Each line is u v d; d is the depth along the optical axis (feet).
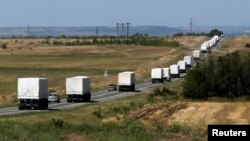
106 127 410.31
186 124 478.59
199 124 487.61
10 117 495.41
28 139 351.25
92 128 407.44
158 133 389.19
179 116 559.38
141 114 581.94
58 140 358.43
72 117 530.27
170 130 410.72
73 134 384.88
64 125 414.21
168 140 361.10
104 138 361.10
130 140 349.00
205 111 605.31
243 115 572.10
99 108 602.03
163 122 506.89
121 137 355.97
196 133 392.68
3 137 343.46
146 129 406.82
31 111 601.62
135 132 380.17
